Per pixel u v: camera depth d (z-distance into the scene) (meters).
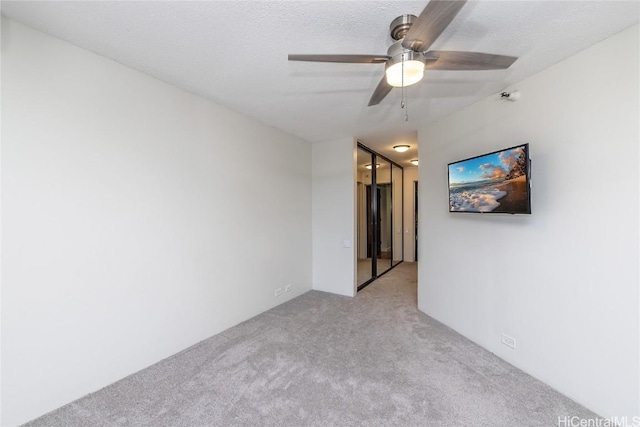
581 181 1.87
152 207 2.33
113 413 1.77
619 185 1.68
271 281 3.69
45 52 1.75
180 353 2.51
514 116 2.35
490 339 2.56
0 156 1.59
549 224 2.06
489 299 2.57
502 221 2.44
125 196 2.15
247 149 3.28
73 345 1.87
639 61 1.59
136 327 2.22
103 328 2.03
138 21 1.64
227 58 2.04
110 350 2.06
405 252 6.91
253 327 3.08
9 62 1.62
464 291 2.88
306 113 3.15
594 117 1.80
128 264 2.17
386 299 4.07
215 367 2.30
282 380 2.12
